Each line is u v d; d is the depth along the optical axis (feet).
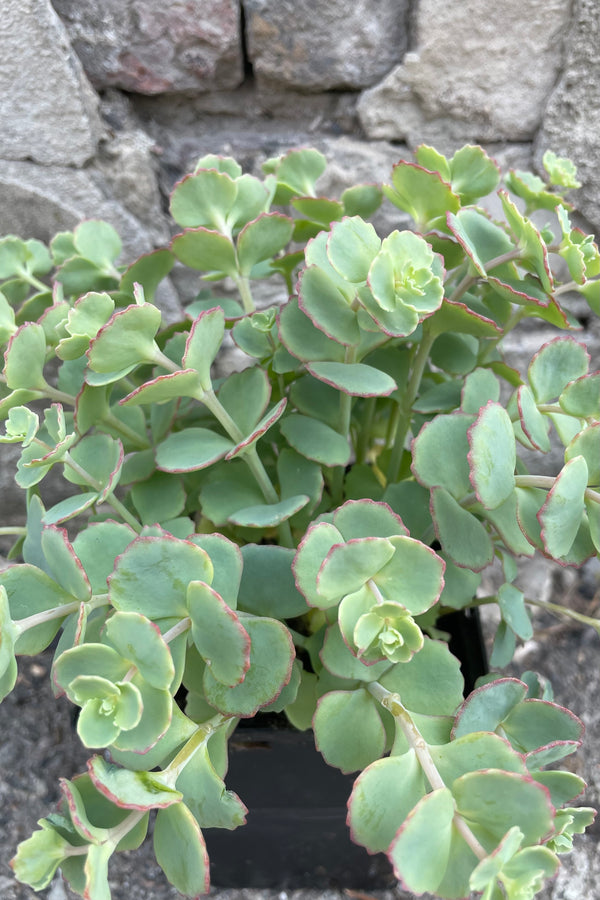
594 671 1.29
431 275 0.71
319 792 0.92
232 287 1.28
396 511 0.87
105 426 0.89
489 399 0.81
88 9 1.06
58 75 1.07
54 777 1.19
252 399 0.83
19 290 1.05
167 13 1.07
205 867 0.63
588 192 1.17
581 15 1.06
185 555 0.67
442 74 1.12
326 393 0.89
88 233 1.00
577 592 1.41
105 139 1.14
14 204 1.16
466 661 0.99
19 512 1.48
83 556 0.74
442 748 0.67
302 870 1.06
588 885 1.08
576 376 0.80
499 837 0.63
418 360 0.89
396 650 0.67
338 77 1.14
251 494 0.88
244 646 0.65
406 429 0.95
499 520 0.77
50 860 0.62
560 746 0.69
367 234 0.72
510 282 0.83
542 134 1.16
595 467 0.73
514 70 1.12
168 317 1.30
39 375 0.83
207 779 0.70
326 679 0.78
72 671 0.64
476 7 1.07
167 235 1.22
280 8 1.07
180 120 1.18
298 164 0.98
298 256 0.95
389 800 0.65
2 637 0.65
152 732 0.64
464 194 0.95
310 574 0.68
